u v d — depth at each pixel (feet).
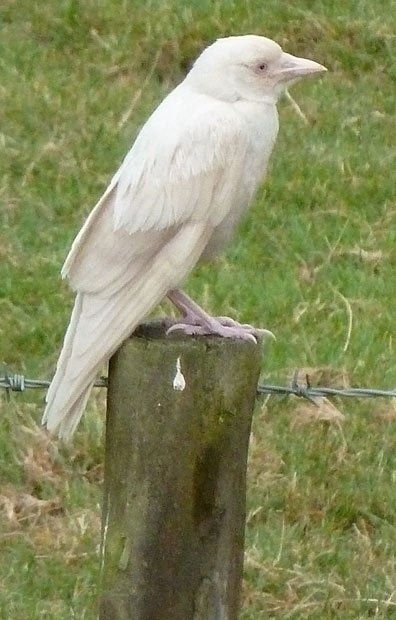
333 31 55.42
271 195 46.96
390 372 37.81
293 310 40.63
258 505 33.55
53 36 55.42
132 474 21.95
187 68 53.78
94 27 55.72
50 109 50.80
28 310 40.98
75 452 35.14
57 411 23.40
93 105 51.24
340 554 32.32
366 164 48.78
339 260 44.06
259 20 55.36
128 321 23.79
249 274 42.86
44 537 32.58
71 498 33.73
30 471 34.58
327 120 51.39
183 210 24.45
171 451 21.74
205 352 21.48
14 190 46.80
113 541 22.34
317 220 45.93
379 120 51.75
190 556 22.24
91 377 23.44
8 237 44.45
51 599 30.73
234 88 25.80
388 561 32.22
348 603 30.63
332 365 38.06
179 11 56.13
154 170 24.38
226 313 40.24
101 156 48.44
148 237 24.26
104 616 22.72
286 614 30.37
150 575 22.27
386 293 42.32
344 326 40.14
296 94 52.90
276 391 27.30
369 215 46.60
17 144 48.88
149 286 24.16
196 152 24.56
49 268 42.70
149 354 21.50
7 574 31.32
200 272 42.68
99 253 24.12
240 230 45.01
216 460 21.89
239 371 21.63
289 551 32.19
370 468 34.83
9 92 51.60
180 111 25.13
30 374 37.68
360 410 36.76
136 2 56.95
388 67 54.80
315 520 33.47
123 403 21.84
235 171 24.94
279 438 35.50
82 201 46.26
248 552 31.86
